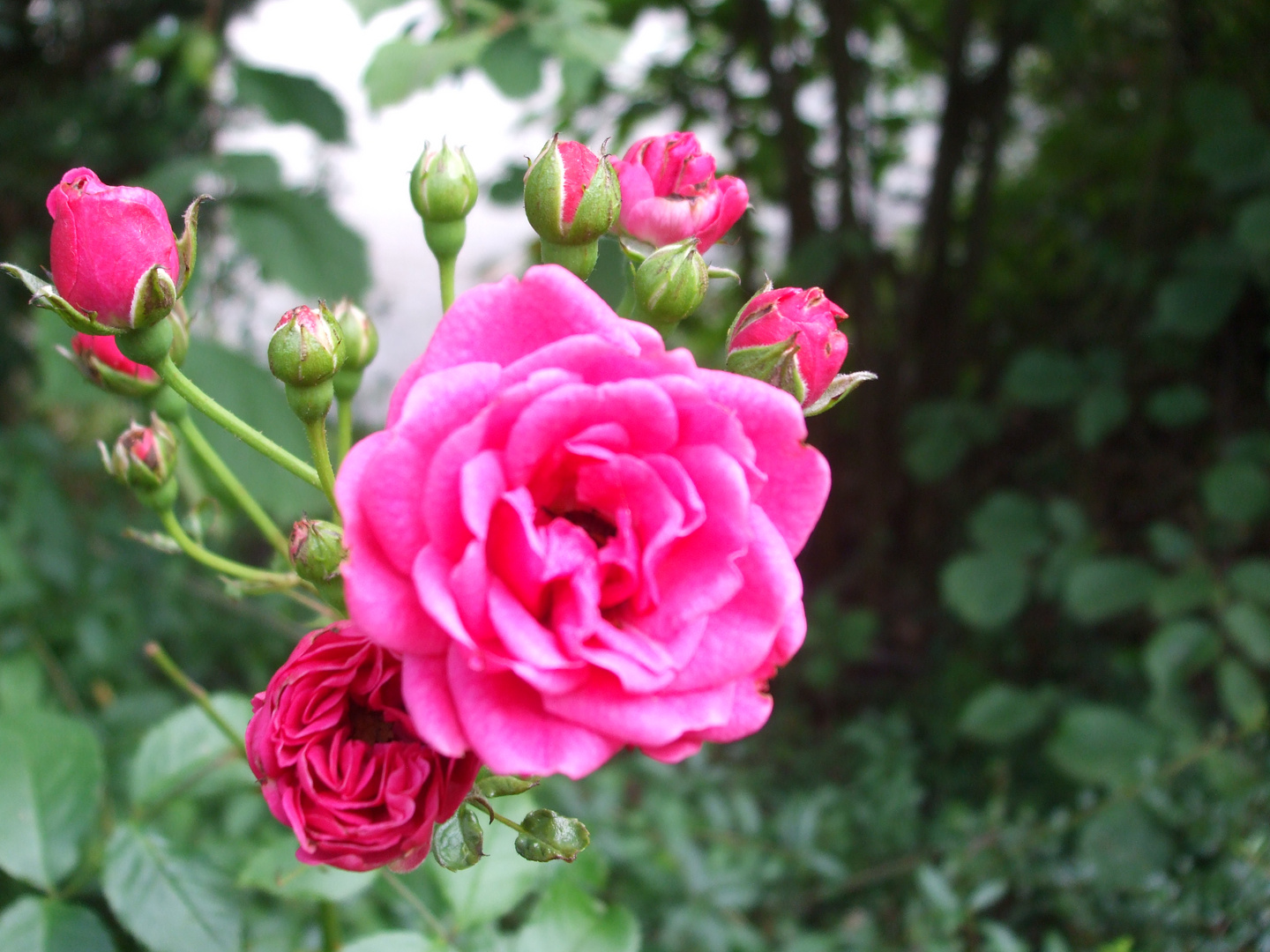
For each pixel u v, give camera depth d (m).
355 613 0.15
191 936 0.22
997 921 0.39
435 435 0.15
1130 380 0.61
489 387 0.16
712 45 0.68
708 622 0.16
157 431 0.22
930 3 0.74
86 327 0.18
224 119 0.63
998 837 0.38
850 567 0.75
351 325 0.22
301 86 0.39
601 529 0.17
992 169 0.69
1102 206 0.70
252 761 0.17
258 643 0.49
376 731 0.18
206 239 0.54
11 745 0.24
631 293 0.21
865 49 0.74
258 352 0.56
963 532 0.72
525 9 0.33
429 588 0.15
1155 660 0.46
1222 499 0.48
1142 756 0.44
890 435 0.74
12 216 0.63
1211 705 0.53
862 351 0.70
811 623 0.63
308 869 0.23
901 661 0.67
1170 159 0.62
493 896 0.23
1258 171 0.48
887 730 0.50
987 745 0.56
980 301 0.77
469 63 0.31
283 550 0.22
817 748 0.57
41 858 0.23
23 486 0.43
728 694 0.16
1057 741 0.46
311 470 0.19
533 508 0.16
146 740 0.25
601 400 0.16
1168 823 0.38
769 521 0.16
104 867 0.23
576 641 0.15
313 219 0.40
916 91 0.86
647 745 0.16
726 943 0.33
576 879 0.26
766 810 0.50
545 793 0.38
